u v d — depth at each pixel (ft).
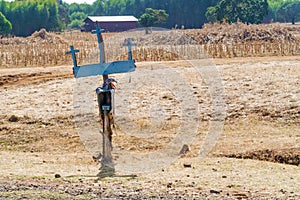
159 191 42.60
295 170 52.70
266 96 84.28
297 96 82.84
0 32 398.42
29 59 158.30
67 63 154.30
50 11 470.39
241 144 63.10
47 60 157.99
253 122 73.77
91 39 256.32
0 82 114.11
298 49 165.37
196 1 430.61
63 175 48.55
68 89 97.66
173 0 439.22
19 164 55.11
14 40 235.40
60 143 66.74
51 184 44.68
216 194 41.88
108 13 565.94
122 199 40.63
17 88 103.50
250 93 86.28
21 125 74.69
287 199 40.83
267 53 162.40
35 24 456.45
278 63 122.93
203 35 198.70
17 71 128.77
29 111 82.12
